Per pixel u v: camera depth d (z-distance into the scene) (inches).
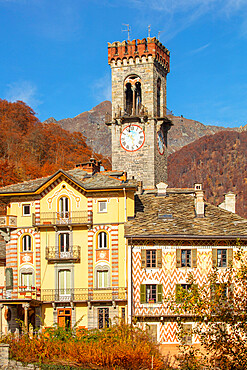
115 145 3462.1
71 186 2576.3
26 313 2384.4
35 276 2556.6
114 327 1930.4
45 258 2544.3
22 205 2620.6
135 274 2393.0
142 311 2353.6
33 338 1895.9
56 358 1784.0
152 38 3469.5
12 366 1772.9
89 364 1724.9
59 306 2488.9
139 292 2381.9
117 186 2522.1
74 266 2529.5
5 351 1792.6
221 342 1469.0
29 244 2598.4
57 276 2536.9
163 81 3649.1
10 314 2508.6
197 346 2258.9
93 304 2456.9
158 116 3575.3
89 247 2527.1
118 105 3496.6
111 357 1721.2
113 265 2493.8
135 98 3560.5
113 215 2532.0
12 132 7322.8
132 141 3437.5
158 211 2600.9
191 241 2423.7
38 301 2466.8
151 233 2400.3
